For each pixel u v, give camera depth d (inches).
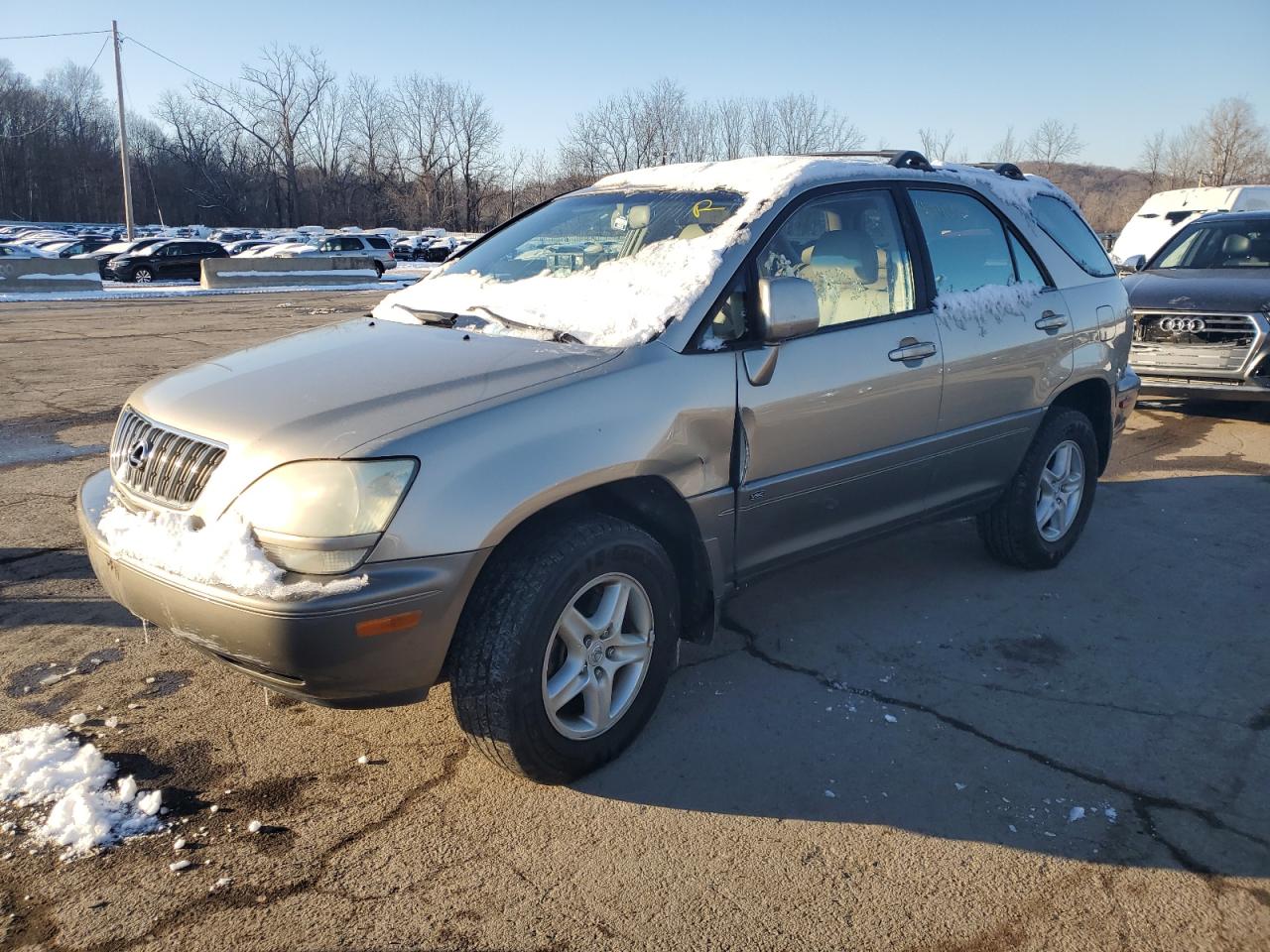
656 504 125.6
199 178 3107.8
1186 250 358.0
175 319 681.0
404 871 102.9
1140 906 98.8
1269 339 294.5
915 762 124.1
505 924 95.5
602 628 117.3
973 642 158.4
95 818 109.1
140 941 92.4
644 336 124.1
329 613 96.3
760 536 136.3
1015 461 176.1
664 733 130.0
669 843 108.0
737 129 1904.5
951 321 157.2
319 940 93.0
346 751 125.3
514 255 157.0
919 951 92.7
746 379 128.3
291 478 100.0
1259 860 106.0
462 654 108.6
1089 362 187.2
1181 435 307.1
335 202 3043.8
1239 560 196.4
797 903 98.7
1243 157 2321.6
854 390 141.1
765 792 117.3
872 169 155.1
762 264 134.9
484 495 103.7
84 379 406.3
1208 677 147.3
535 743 112.0
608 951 92.1
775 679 145.1
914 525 162.2
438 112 2709.2
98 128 3472.0
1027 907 98.6
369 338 133.9
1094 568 191.6
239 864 103.4
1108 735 131.0
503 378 114.3
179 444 111.1
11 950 90.8
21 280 925.8
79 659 147.9
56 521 212.5
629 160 1952.5
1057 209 196.4
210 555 100.4
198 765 121.3
